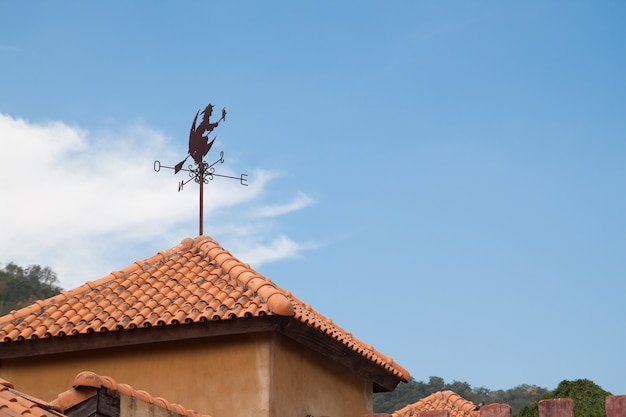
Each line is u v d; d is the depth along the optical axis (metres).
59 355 14.02
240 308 13.35
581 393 22.44
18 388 13.98
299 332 13.84
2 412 8.52
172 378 13.55
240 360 13.40
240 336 13.49
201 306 13.68
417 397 46.56
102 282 15.01
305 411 14.18
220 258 15.05
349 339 16.00
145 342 13.66
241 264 14.84
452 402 22.17
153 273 15.09
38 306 14.57
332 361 15.32
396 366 16.94
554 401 10.23
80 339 13.81
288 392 13.73
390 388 17.03
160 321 13.49
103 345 13.76
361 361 15.87
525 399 47.53
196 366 13.52
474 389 49.12
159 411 10.30
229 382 13.34
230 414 13.22
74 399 9.38
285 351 13.84
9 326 14.17
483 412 10.93
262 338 13.43
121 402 9.72
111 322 13.70
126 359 13.78
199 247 15.64
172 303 13.99
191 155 16.36
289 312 13.20
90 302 14.48
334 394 15.27
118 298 14.46
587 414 21.70
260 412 13.12
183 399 13.43
